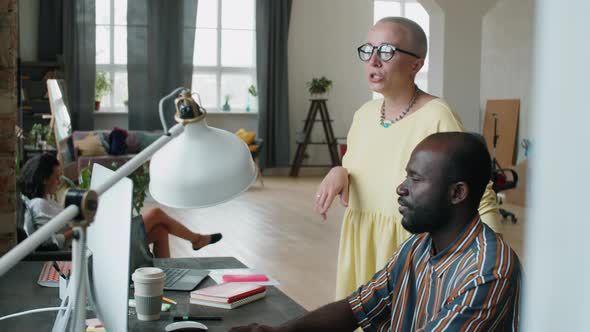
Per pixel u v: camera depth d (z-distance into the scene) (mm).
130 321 2115
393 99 2201
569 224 334
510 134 11586
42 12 13609
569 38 334
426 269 1586
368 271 2234
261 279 2635
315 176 15016
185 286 2512
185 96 1481
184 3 14125
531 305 369
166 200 1478
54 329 1806
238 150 1513
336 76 15094
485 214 1958
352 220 2293
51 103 10578
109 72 14211
